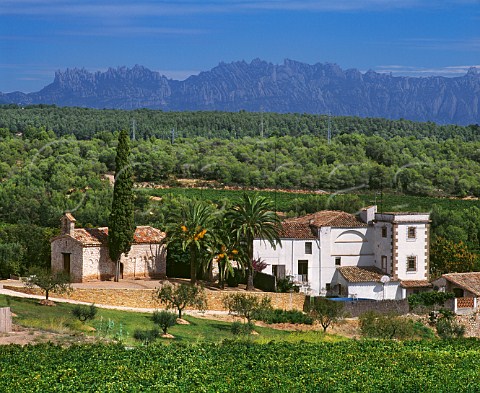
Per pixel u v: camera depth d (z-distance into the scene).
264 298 71.31
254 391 40.31
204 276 88.50
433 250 101.81
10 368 41.62
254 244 86.94
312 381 42.75
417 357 50.75
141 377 41.19
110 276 84.38
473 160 188.88
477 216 137.62
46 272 68.88
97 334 55.22
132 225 84.06
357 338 68.62
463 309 82.50
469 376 45.72
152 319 61.66
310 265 88.81
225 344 53.16
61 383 39.62
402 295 88.00
